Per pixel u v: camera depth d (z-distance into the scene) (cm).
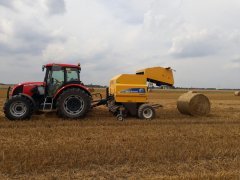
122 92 1591
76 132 1169
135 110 1609
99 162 777
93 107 1695
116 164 772
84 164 759
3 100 3145
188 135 1135
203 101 1750
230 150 901
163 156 829
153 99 3734
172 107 2278
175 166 763
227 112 2005
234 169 747
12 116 1441
